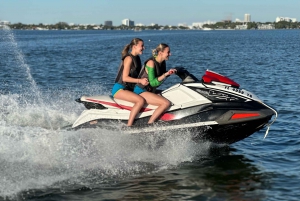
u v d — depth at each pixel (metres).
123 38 85.19
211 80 6.93
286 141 7.95
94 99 7.35
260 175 6.20
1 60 26.08
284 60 27.33
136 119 7.01
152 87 7.20
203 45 52.38
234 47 46.41
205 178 6.08
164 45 6.95
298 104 11.38
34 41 67.12
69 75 18.80
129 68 7.05
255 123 6.68
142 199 5.34
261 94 13.17
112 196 5.41
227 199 5.38
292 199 5.36
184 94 6.96
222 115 6.65
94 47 47.84
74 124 7.42
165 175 6.16
